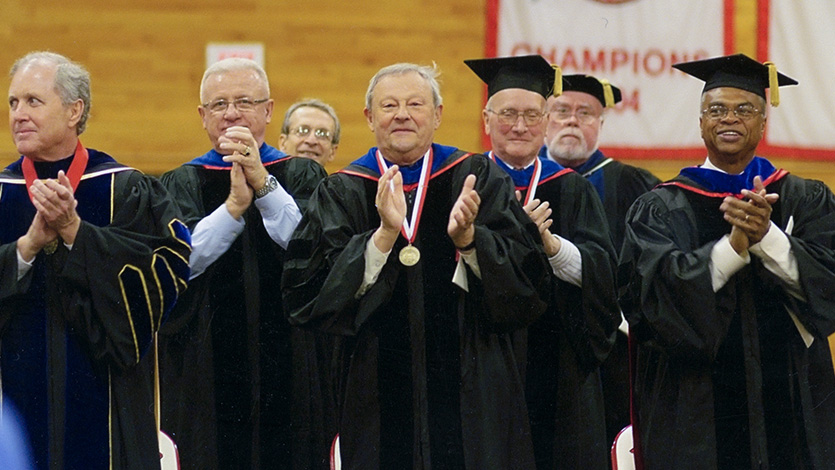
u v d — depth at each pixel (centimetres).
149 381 1280
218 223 1427
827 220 1362
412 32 2855
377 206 1219
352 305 1240
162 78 2855
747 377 1323
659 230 1360
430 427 1246
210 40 2853
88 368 1231
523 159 1515
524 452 1255
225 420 1445
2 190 1265
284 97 2853
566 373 1381
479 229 1230
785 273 1298
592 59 2761
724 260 1307
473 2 2830
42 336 1229
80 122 1276
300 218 1448
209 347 1448
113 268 1205
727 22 2756
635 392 1409
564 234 1473
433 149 1353
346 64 2866
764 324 1338
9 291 1200
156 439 1265
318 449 1467
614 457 1527
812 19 2778
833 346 2708
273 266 1469
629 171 1850
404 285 1277
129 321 1216
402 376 1260
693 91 2748
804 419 1320
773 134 2786
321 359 1492
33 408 1222
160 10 2853
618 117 2750
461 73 2848
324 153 1870
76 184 1259
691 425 1324
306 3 2859
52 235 1205
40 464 1216
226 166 1521
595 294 1373
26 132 1232
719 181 1391
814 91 2783
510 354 1284
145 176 1299
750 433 1320
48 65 1252
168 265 1249
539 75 1503
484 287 1223
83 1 2845
